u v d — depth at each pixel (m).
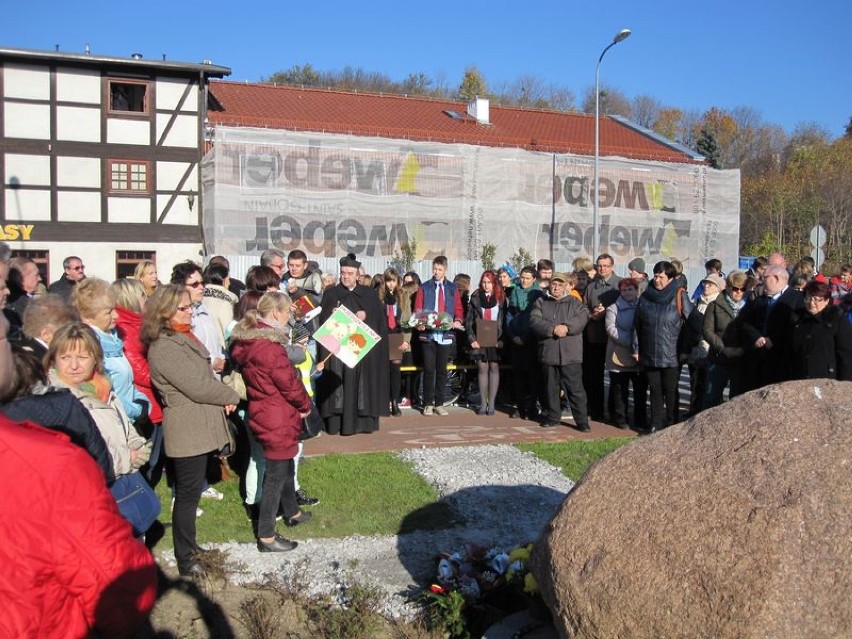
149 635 4.20
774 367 7.70
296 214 23.89
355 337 7.06
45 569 2.11
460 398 11.25
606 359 9.14
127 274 24.83
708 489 3.12
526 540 5.46
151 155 24.77
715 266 10.32
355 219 24.48
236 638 4.19
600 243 27.25
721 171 28.50
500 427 9.32
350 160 24.41
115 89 24.91
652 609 2.95
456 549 5.31
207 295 7.25
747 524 2.93
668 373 8.68
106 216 24.42
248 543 5.46
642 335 8.71
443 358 10.05
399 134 28.33
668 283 8.63
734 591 2.81
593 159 26.88
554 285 9.02
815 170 53.94
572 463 7.48
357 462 7.43
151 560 2.37
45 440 2.16
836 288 10.86
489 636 3.93
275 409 5.18
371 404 8.80
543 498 6.39
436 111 33.19
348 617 4.26
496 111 34.94
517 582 4.36
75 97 24.03
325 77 76.44
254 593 4.72
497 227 25.86
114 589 2.17
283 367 5.12
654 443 3.52
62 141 23.97
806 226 48.62
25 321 4.55
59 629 2.16
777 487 3.02
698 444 3.37
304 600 4.54
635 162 27.53
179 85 24.95
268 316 5.30
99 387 4.18
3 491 2.07
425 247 25.22
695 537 2.99
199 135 25.17
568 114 36.19
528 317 9.77
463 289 11.40
